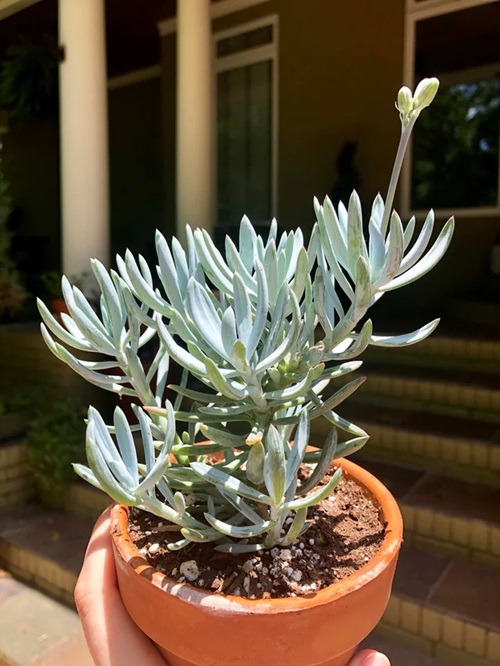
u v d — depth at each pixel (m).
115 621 0.69
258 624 0.57
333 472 0.89
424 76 4.26
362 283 0.57
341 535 0.73
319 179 4.58
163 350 0.83
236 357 0.54
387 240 0.63
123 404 2.38
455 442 2.21
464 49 4.36
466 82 4.41
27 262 5.69
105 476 0.54
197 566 0.68
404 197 4.26
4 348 3.17
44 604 2.07
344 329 0.63
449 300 3.89
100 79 3.12
